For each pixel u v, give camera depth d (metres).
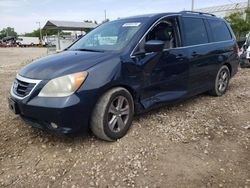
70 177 3.18
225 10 40.25
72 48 4.80
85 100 3.47
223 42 6.07
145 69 4.15
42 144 3.89
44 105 3.39
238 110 5.28
